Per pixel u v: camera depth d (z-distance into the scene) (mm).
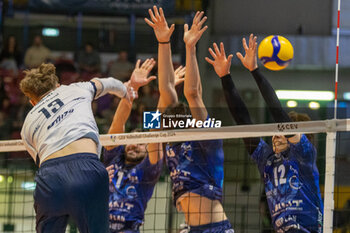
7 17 20109
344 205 13914
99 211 5203
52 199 5141
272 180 8016
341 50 17672
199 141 8305
